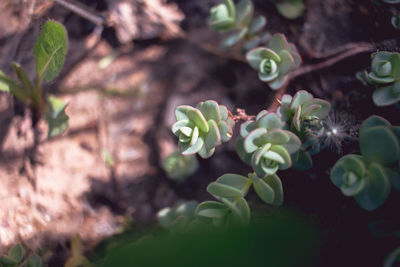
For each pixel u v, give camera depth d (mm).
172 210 182
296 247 137
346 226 161
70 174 198
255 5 210
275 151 156
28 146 199
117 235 190
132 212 197
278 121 158
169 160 202
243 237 137
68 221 191
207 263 135
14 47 207
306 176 174
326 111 164
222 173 198
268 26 206
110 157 204
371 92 174
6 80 187
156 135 210
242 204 157
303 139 166
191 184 201
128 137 209
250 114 202
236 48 213
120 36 218
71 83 212
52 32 174
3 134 201
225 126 159
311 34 195
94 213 195
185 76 217
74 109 209
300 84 189
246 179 162
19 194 191
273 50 179
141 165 205
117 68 217
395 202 157
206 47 218
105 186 199
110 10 215
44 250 184
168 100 214
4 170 195
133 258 137
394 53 159
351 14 191
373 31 185
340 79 183
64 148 202
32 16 209
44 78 186
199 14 222
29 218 188
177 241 137
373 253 155
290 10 201
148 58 220
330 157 172
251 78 208
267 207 177
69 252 186
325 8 197
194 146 158
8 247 182
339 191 168
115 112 211
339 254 158
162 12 220
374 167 147
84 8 209
